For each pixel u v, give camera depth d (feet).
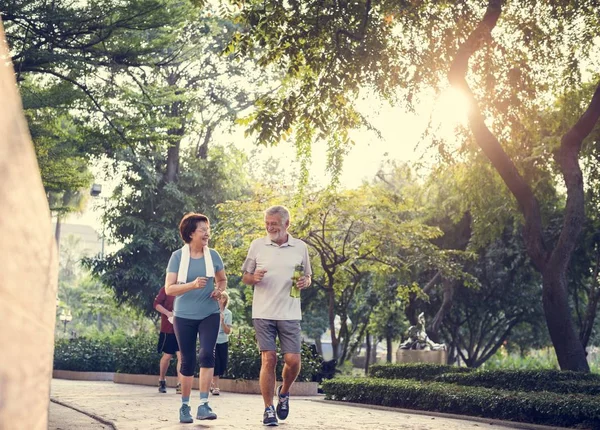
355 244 80.12
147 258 129.70
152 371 65.92
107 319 229.66
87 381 77.30
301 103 54.08
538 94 61.93
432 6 54.80
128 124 76.89
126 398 41.45
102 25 68.33
